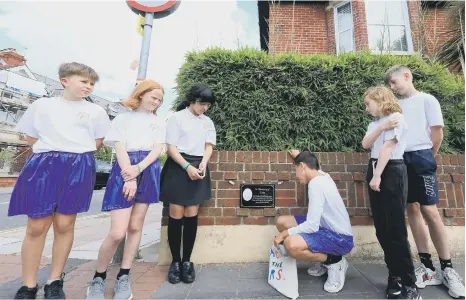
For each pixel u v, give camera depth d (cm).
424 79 313
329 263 220
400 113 206
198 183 240
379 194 204
